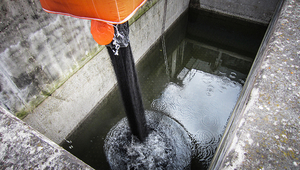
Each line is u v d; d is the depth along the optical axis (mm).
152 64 6125
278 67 1333
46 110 3205
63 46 3100
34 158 958
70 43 3209
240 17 7559
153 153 3863
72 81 3537
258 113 1109
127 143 4066
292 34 1589
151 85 5281
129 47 2881
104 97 4691
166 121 4430
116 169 3664
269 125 1053
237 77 5465
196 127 4297
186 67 5941
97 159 3826
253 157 945
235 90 5047
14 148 987
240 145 991
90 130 4301
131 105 3594
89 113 4320
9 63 2449
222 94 4957
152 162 3734
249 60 6215
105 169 3674
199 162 3744
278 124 1053
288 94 1184
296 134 1009
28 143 1005
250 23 7480
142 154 3854
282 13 1843
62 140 3760
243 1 7129
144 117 4176
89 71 3871
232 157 956
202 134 4164
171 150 3932
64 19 2943
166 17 6406
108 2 1367
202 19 8445
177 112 4613
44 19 2662
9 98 2607
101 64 4152
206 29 7988
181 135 4164
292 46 1479
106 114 4676
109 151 3934
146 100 4887
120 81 3260
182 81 5387
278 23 1724
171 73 5691
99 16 1512
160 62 6191
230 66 5926
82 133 4195
